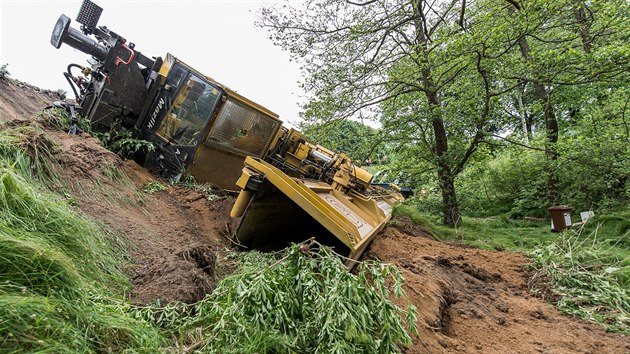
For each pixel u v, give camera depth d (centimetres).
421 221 855
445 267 467
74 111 562
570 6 706
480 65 753
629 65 636
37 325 136
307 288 210
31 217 232
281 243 515
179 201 515
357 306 193
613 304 393
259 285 199
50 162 375
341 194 513
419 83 1010
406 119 969
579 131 1039
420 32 923
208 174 605
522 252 633
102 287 228
